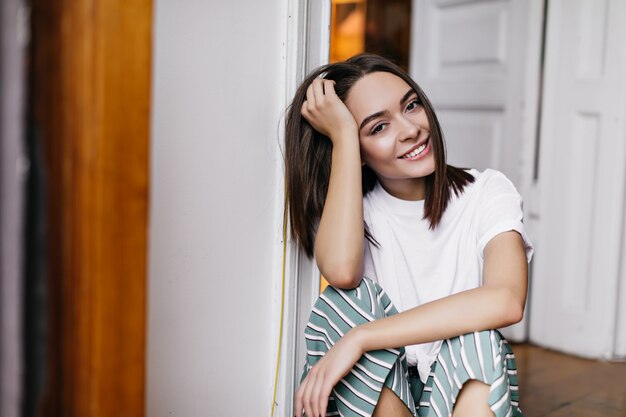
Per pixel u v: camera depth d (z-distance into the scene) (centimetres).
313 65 171
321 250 152
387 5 462
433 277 160
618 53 264
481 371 131
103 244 101
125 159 103
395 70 157
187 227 149
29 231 97
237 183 158
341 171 154
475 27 307
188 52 145
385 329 137
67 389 104
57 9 98
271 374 172
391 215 164
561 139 281
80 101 99
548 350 287
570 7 276
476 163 308
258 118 161
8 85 93
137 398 107
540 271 290
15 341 95
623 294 273
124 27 100
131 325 105
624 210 270
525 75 286
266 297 169
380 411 145
